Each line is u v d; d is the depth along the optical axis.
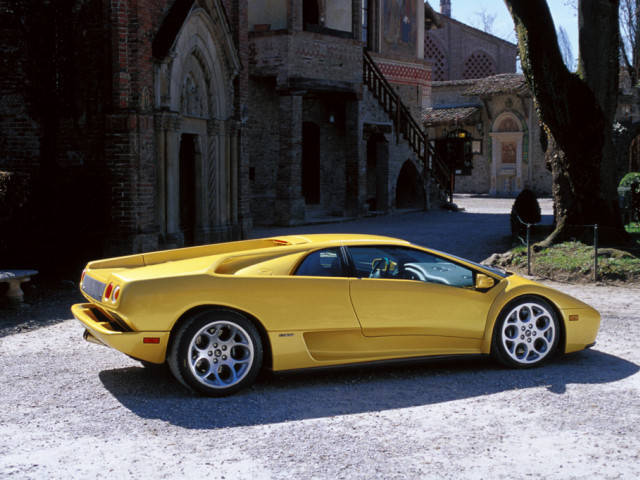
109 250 11.98
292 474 4.14
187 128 13.88
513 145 39.88
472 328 6.25
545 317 6.48
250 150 21.48
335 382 6.01
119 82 11.81
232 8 15.65
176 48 12.89
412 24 29.05
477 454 4.45
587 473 4.16
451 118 39.03
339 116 24.28
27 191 10.30
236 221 15.83
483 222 22.39
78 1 11.91
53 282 10.89
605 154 13.23
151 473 4.15
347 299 5.87
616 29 12.98
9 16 11.98
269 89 21.80
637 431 4.84
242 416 5.13
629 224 18.98
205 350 5.52
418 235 18.33
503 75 40.97
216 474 4.14
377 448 4.54
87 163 12.20
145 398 5.53
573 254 12.51
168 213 12.88
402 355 6.08
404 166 27.17
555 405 5.40
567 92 12.84
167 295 5.42
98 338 5.67
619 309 9.29
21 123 12.45
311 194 23.66
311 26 20.95
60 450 4.49
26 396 5.59
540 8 12.72
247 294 5.59
